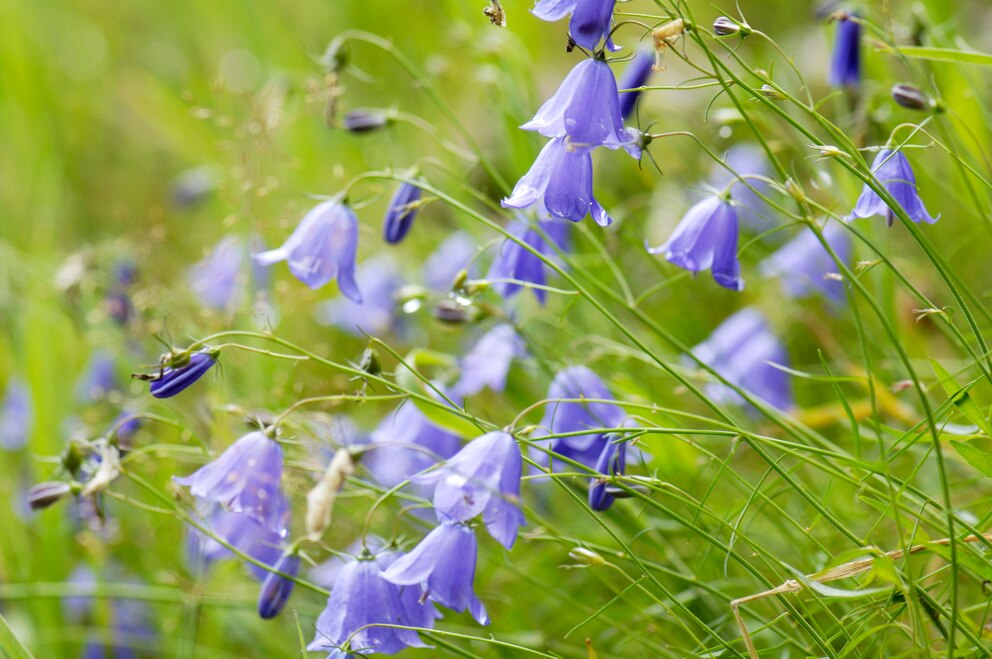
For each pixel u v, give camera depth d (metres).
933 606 2.84
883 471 2.86
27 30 8.80
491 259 5.57
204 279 5.42
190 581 4.22
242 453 3.06
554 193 2.85
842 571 2.79
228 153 7.08
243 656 4.63
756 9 7.35
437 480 2.81
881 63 4.76
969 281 4.98
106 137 8.73
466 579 2.77
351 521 4.36
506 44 5.34
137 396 5.00
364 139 7.00
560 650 3.89
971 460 2.98
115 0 9.59
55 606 4.76
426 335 5.80
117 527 4.63
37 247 6.84
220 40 8.93
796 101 2.85
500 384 4.30
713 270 3.21
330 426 4.05
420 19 7.83
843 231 4.68
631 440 3.36
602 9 2.72
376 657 3.97
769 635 3.66
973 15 6.08
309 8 8.44
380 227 6.76
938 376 2.98
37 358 5.30
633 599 4.06
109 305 5.25
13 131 7.94
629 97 3.77
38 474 5.19
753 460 4.64
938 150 5.21
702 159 5.70
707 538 3.02
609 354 4.64
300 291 5.67
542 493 4.65
